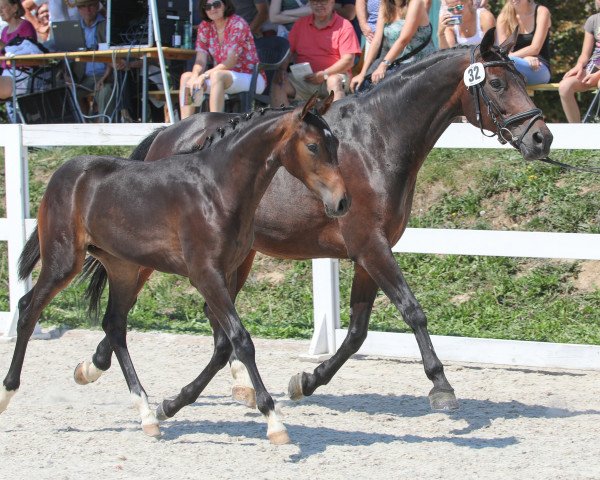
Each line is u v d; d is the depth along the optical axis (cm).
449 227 1337
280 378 1016
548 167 1370
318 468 694
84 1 1627
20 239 1236
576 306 1200
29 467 700
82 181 795
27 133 1235
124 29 1591
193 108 1426
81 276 925
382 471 688
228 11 1374
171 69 1619
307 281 1332
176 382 997
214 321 824
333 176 702
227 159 734
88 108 1722
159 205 755
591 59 1369
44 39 1808
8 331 1225
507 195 1355
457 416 858
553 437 787
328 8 1441
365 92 875
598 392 947
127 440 771
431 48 1262
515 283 1252
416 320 815
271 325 1256
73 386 980
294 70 1444
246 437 781
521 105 819
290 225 878
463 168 1402
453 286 1272
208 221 729
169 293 1364
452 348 1074
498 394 943
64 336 1237
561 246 1029
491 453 738
